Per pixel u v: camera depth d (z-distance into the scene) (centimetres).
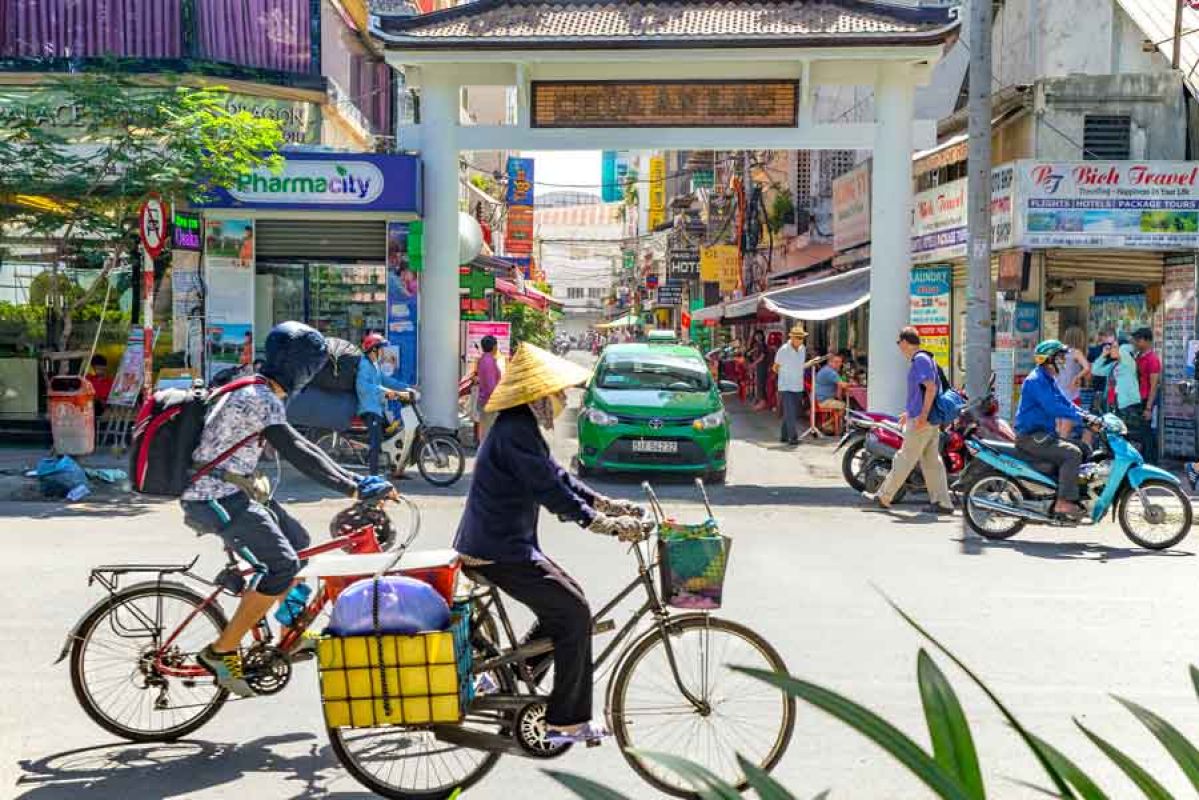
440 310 1808
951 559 1024
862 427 1409
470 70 1772
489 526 464
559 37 1658
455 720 452
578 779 187
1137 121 1838
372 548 552
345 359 1434
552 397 463
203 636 549
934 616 798
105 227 1592
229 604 648
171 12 1872
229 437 518
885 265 1694
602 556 997
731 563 989
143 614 546
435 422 1811
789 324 3409
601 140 1716
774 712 499
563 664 466
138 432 517
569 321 12775
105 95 1435
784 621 775
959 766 189
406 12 1789
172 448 514
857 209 2462
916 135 1720
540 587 463
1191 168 1667
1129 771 192
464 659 461
